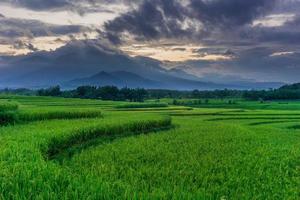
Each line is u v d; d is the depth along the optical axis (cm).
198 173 1614
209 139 2762
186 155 2059
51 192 896
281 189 1425
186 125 4012
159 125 3741
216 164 1816
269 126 4728
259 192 1367
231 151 2238
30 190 895
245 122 5600
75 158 1936
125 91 16850
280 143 2811
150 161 1914
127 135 3177
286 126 5141
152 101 16225
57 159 2023
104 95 16750
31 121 3506
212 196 1241
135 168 1756
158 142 2583
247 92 18262
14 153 1382
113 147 2300
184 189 1334
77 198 886
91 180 1035
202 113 6931
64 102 9700
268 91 18588
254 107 11925
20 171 1066
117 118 3847
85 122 3256
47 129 2584
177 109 8194
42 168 1127
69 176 1048
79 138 2602
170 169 1694
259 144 2578
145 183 1386
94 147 2369
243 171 1675
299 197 1344
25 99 10675
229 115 6750
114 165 1766
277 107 11725
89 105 8644
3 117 3266
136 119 3619
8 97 10975
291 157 2097
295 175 1719
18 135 2052
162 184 1461
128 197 913
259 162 1881
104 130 2973
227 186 1458
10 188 927
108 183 1032
